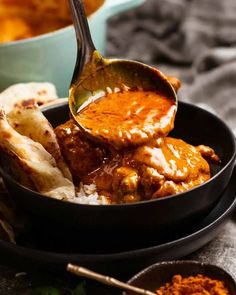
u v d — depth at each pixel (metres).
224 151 0.75
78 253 0.68
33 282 0.69
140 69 0.73
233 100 1.10
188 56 1.26
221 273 0.63
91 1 1.04
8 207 0.72
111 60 0.73
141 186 0.67
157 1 1.32
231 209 0.71
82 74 0.72
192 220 0.68
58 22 1.11
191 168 0.69
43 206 0.66
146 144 0.68
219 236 0.74
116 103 0.72
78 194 0.69
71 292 0.67
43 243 0.70
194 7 1.32
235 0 1.32
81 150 0.70
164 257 0.66
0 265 0.71
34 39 0.89
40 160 0.69
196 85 1.13
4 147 0.69
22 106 0.83
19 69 0.91
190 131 0.78
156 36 1.30
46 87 0.87
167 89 0.72
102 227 0.65
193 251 0.69
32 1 1.11
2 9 1.11
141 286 0.63
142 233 0.66
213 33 1.27
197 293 0.62
